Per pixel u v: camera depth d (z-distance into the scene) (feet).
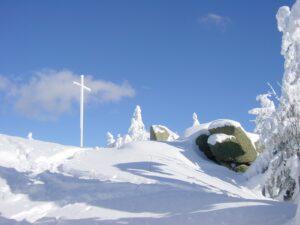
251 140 81.30
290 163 57.82
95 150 75.10
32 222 39.17
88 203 42.04
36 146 69.97
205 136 85.05
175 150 79.82
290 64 62.59
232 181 71.46
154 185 48.49
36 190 47.24
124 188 47.11
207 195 43.39
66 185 48.67
